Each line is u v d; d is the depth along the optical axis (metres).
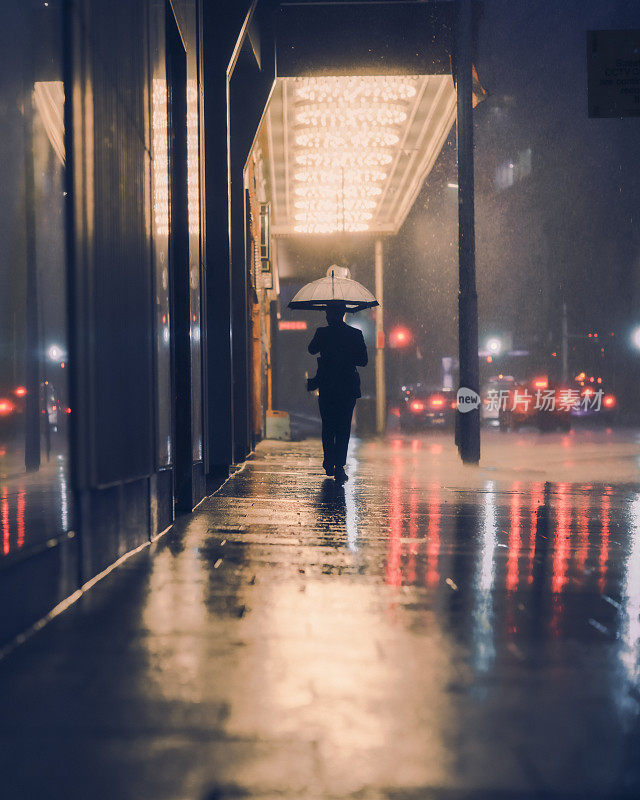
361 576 4.25
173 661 2.79
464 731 2.22
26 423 10.49
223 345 9.80
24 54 10.00
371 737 2.17
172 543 5.16
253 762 2.01
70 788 1.87
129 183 4.67
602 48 11.47
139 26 5.06
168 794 1.85
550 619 3.43
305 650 2.94
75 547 3.74
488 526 6.22
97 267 4.01
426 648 2.98
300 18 14.25
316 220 26.19
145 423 4.97
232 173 12.76
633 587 4.08
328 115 17.25
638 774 1.97
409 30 14.28
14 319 11.37
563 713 2.36
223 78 9.55
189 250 6.51
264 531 5.71
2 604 2.87
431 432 29.62
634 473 12.05
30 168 10.89
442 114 17.16
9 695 2.45
